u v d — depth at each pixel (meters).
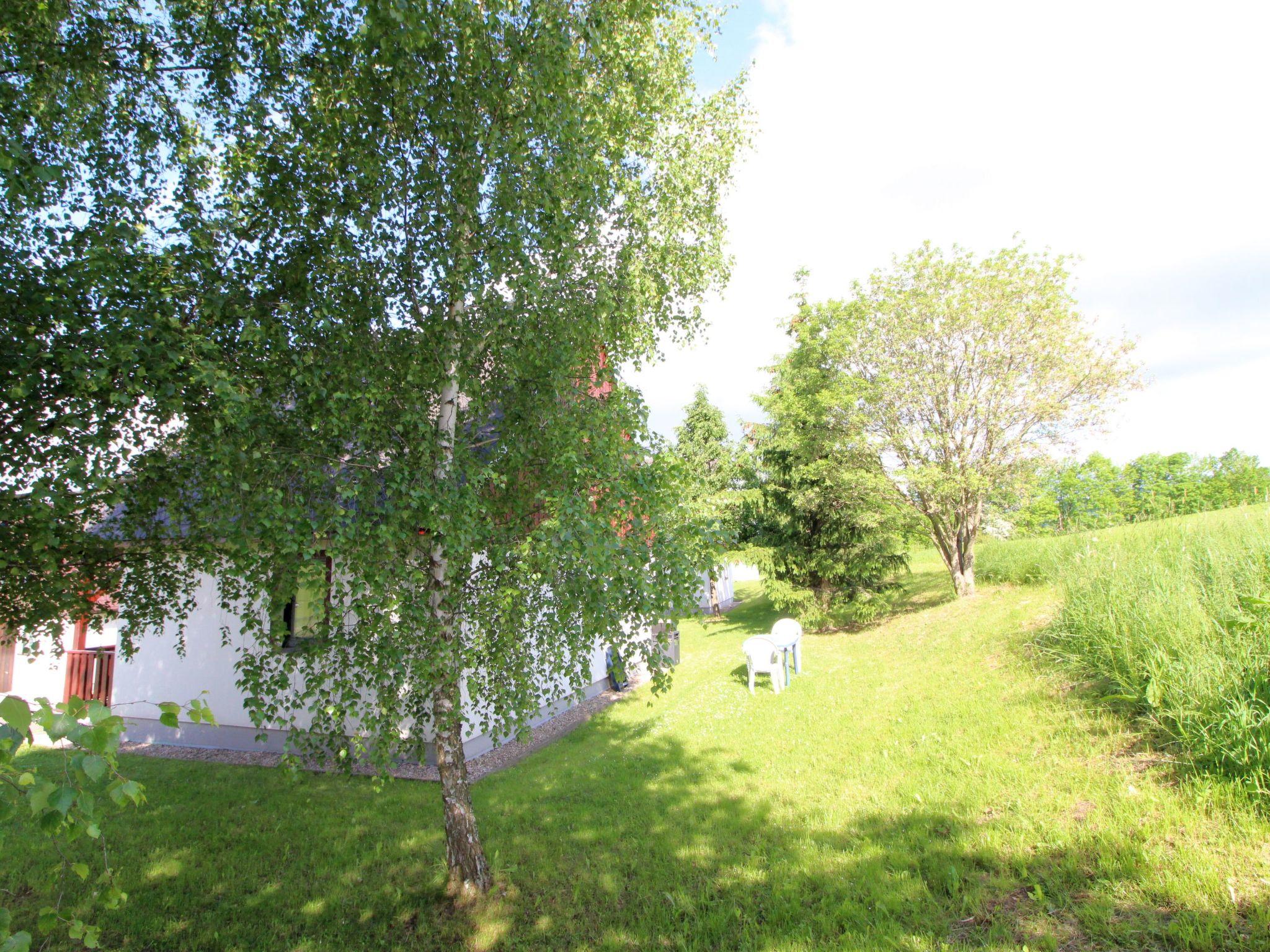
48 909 1.84
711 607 24.09
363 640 4.34
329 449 4.17
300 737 4.34
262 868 5.51
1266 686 4.48
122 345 3.42
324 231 4.32
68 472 3.43
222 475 3.73
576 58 4.84
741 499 16.86
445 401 4.91
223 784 7.69
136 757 9.02
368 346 4.45
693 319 7.30
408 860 5.57
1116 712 5.75
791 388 14.62
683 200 6.98
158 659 9.95
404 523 4.25
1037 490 13.09
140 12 4.48
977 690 7.73
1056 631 7.89
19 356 3.66
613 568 4.13
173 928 4.68
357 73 4.19
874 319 13.47
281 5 4.16
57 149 4.08
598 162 4.73
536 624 5.13
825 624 15.90
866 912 4.04
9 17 3.74
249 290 4.19
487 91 4.34
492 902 4.77
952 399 13.04
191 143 4.62
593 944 4.23
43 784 1.64
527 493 5.18
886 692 9.02
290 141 4.36
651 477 4.64
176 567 5.45
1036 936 3.48
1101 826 4.21
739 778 6.79
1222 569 6.71
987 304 12.45
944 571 21.02
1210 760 4.39
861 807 5.58
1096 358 11.95
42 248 3.89
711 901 4.51
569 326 5.03
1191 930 3.17
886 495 13.50
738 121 7.58
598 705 11.57
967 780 5.52
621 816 6.08
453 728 5.09
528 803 6.66
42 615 4.81
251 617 4.30
